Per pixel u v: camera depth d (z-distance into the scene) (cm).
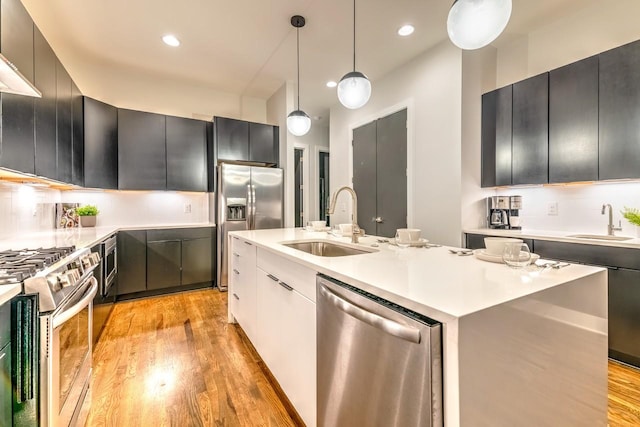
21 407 94
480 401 74
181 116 402
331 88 418
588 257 208
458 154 286
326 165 599
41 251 142
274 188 400
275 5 245
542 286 92
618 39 234
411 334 77
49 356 99
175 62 343
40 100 197
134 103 372
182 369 191
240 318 240
